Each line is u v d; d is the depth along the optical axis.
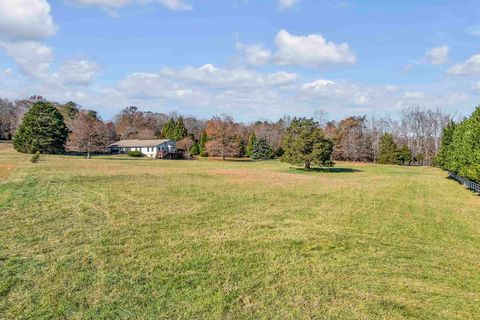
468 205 23.05
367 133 94.44
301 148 52.97
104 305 7.57
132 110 137.50
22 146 69.12
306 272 9.85
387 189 31.06
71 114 107.00
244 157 94.44
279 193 25.59
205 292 8.36
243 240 12.86
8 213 15.80
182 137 106.38
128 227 14.22
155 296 8.09
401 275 9.81
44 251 10.91
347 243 12.90
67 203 18.70
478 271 10.24
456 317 7.46
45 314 7.12
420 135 92.88
